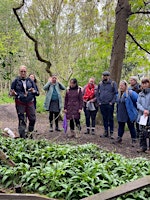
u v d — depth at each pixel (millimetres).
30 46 22844
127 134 12391
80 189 4863
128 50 17391
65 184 5070
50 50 20172
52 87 11812
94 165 5891
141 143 8711
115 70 14086
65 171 5457
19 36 22391
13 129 12641
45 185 5207
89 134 11609
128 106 9664
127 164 6355
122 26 14008
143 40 16594
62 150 7078
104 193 4480
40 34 19531
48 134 11281
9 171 5582
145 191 4980
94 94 11594
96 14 19391
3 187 5379
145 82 8547
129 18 14102
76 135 10750
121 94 9844
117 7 14133
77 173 5465
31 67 22562
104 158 7156
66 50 23172
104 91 10695
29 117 9453
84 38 22797
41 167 5984
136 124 10562
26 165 5891
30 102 9391
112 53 14258
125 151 8859
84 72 17906
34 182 5246
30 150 7445
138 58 17188
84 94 11688
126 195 4730
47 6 24141
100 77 17641
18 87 9227
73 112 10805
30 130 9578
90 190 4949
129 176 5676
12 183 5449
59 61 22219
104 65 17797
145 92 8609
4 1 25828
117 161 6586
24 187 5270
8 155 6797
